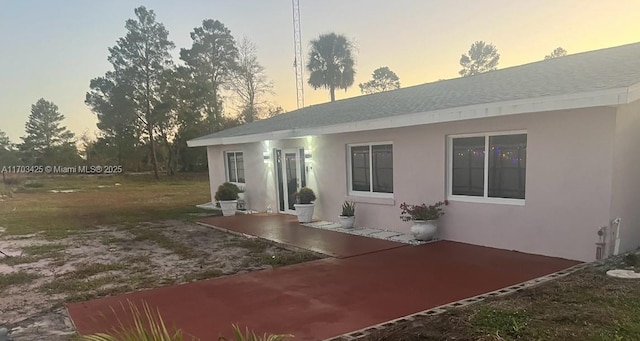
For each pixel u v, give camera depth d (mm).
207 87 39500
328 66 38656
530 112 5855
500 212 7039
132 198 22828
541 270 5641
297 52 36000
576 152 5926
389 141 9109
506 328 3453
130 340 2277
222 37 40156
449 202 7902
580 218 5961
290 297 5055
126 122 38812
